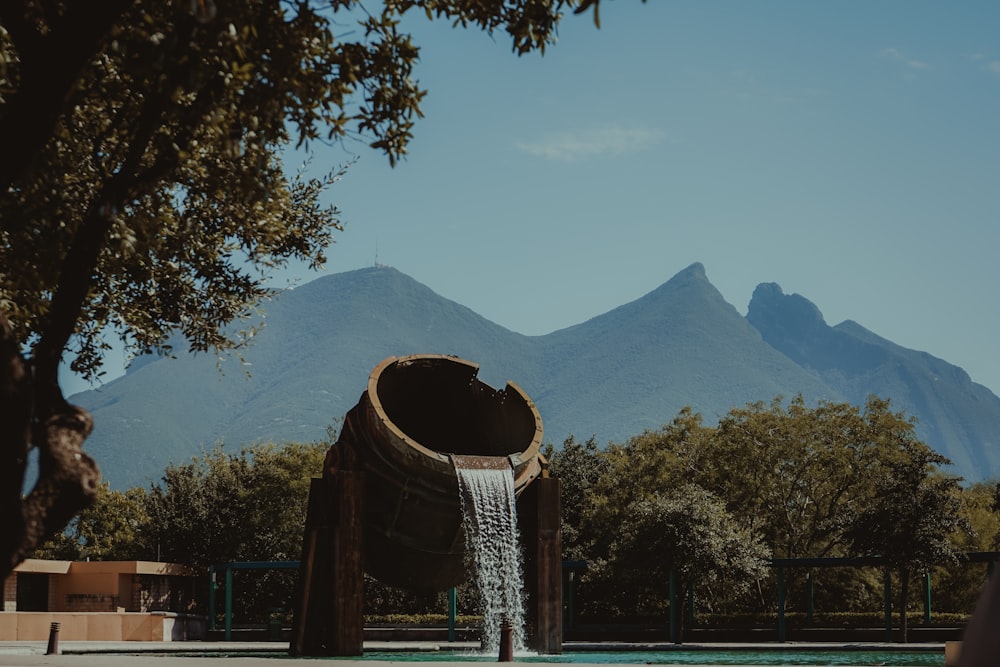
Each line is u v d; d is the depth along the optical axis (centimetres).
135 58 1055
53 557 8106
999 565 204
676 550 4462
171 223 1677
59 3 976
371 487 2469
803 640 4659
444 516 2444
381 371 2522
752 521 5775
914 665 2578
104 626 4812
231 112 1228
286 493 6450
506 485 2444
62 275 967
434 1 1283
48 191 1330
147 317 1922
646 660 2675
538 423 2562
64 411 871
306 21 1121
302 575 2444
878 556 4519
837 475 6034
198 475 6600
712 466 6144
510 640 2184
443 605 6197
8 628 4425
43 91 891
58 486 809
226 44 1037
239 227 1917
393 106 1256
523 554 2550
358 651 2352
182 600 5962
